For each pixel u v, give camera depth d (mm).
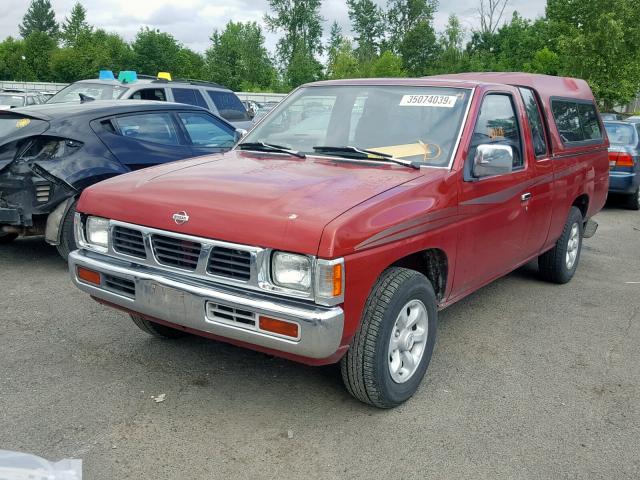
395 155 4266
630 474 3248
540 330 5277
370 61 67125
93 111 6621
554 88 6172
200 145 7645
